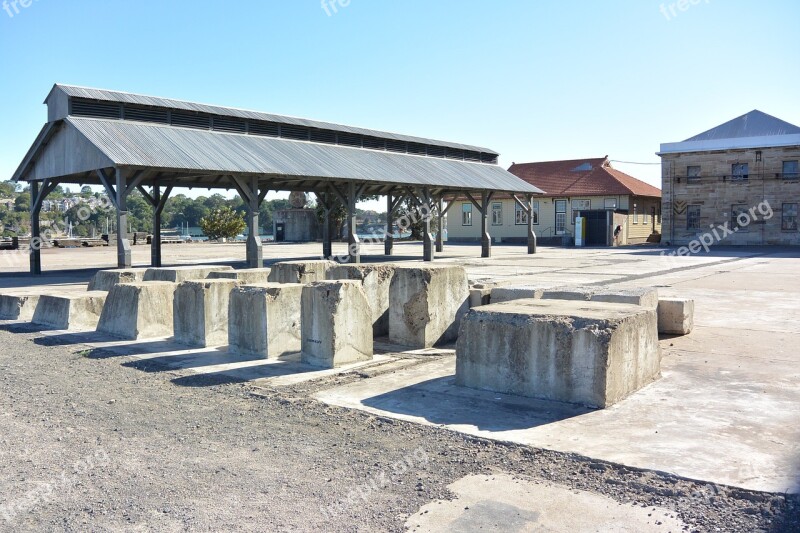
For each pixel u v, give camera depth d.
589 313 6.04
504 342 6.06
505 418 5.34
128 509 3.80
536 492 3.95
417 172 27.33
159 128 20.83
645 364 6.25
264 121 24.58
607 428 5.00
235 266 24.91
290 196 59.78
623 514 3.63
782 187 40.56
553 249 38.97
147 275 12.33
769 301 12.77
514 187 31.59
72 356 8.34
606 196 47.12
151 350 8.64
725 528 3.43
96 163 17.81
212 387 6.63
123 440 5.04
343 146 27.66
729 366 7.09
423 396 6.08
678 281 17.00
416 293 8.56
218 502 3.89
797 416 5.24
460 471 4.30
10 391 6.58
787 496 3.72
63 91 18.98
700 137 44.75
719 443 4.61
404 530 3.50
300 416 5.59
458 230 54.06
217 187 25.33
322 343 7.46
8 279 19.56
